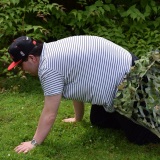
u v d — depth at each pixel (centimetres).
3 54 473
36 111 392
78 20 484
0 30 461
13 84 455
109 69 304
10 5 467
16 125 361
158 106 303
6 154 312
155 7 487
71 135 345
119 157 314
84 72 302
